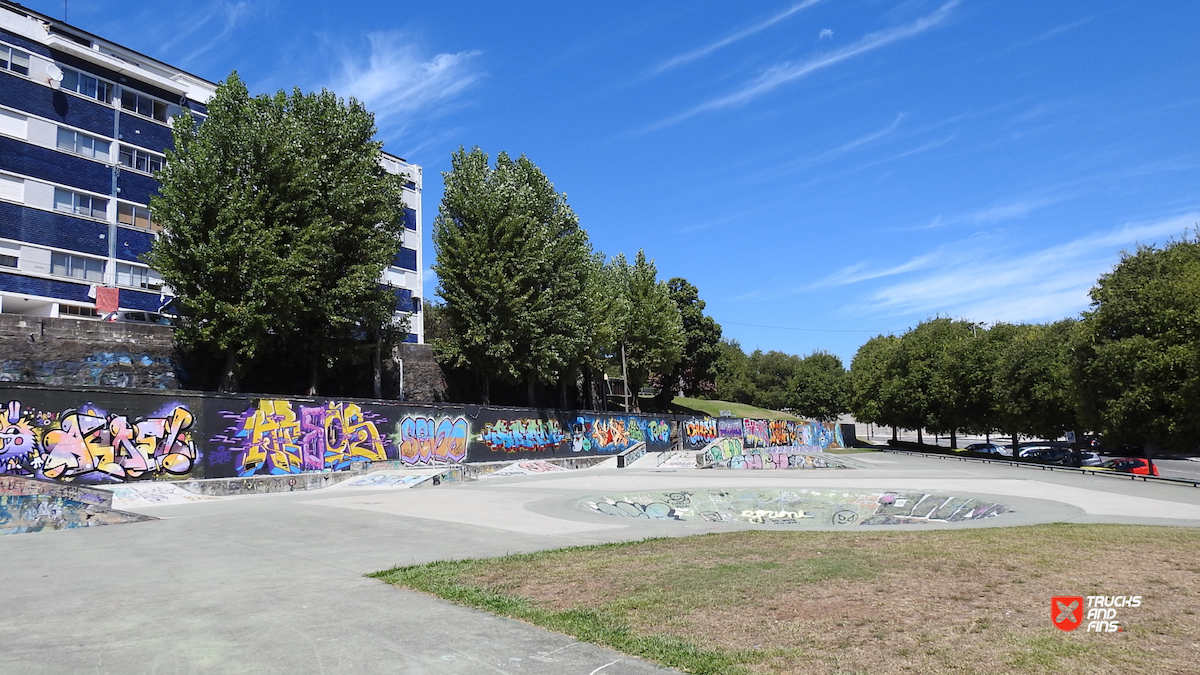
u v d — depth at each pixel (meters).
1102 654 5.51
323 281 30.92
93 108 35.97
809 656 5.54
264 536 12.58
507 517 15.49
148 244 37.34
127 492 19.75
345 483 26.33
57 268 33.69
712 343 77.12
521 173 42.31
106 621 6.73
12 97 32.84
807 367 99.12
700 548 10.91
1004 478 29.41
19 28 33.47
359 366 37.19
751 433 63.88
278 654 5.70
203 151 27.56
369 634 6.26
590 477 31.50
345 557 10.34
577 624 6.52
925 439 110.62
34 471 19.67
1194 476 38.22
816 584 8.06
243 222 27.39
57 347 26.48
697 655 5.59
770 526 15.98
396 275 50.66
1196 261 34.22
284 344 31.27
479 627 6.48
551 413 40.84
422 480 26.09
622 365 56.78
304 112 33.16
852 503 23.16
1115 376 33.47
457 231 38.25
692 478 30.39
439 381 41.47
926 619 6.54
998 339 57.94
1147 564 9.11
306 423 26.89
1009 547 10.56
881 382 71.19
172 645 5.95
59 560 10.18
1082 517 15.47
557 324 39.53
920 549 10.47
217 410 24.06
